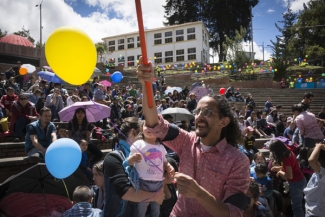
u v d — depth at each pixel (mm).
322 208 3336
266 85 23922
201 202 1617
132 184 2180
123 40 39406
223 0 42156
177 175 1631
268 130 10648
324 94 20047
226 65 28172
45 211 3332
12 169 5000
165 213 2928
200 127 1886
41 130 5223
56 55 1823
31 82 11844
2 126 6512
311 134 5949
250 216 3869
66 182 3555
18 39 16938
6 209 3283
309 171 5285
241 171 1788
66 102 8617
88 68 1910
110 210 2326
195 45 36594
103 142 6945
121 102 10922
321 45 38781
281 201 5102
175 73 28281
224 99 1974
